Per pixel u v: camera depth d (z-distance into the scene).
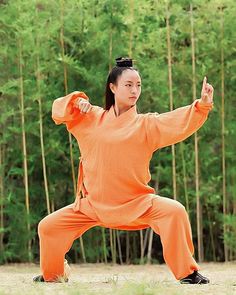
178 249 7.26
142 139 7.46
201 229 14.31
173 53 14.28
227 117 14.29
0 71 14.31
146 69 14.06
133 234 14.73
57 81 14.23
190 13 13.81
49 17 13.85
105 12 13.55
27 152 14.42
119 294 6.28
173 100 14.34
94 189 7.61
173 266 7.30
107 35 13.85
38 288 6.80
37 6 14.46
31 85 13.94
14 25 13.62
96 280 8.77
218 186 14.50
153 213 7.38
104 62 14.03
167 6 13.63
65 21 13.89
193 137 14.40
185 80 14.37
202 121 7.32
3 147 14.48
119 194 7.50
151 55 14.45
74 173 14.08
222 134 13.94
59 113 7.71
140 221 7.53
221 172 14.45
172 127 7.34
